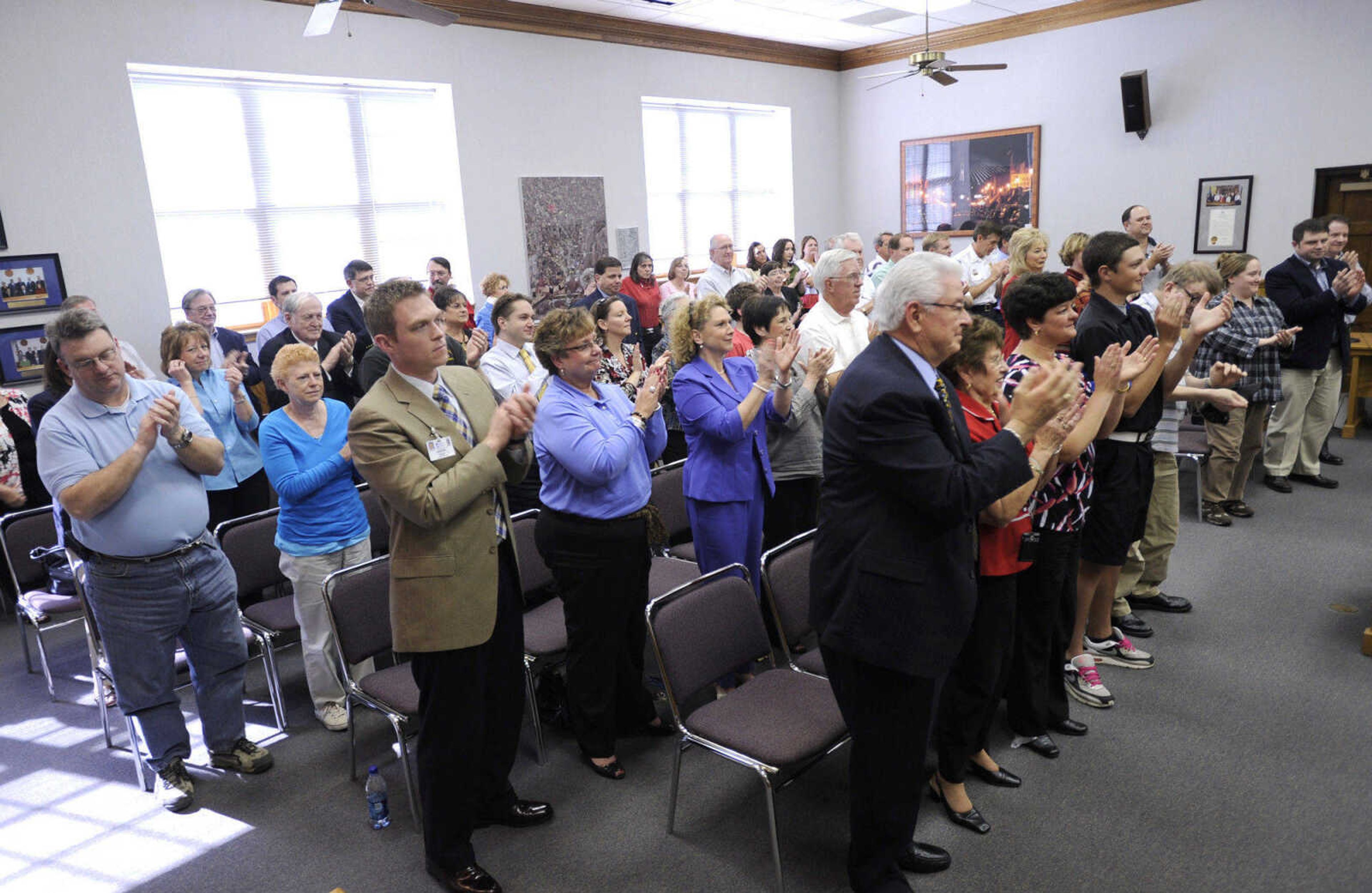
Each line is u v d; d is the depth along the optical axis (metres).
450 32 6.71
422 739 2.08
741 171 9.66
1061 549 2.47
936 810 2.42
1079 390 1.81
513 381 3.79
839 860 2.25
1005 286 4.92
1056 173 8.64
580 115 7.67
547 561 2.52
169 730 2.65
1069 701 2.97
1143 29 7.89
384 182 6.78
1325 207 7.25
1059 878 2.15
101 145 5.16
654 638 2.25
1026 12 8.41
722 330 2.78
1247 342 4.38
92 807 2.66
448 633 1.97
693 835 2.38
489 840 2.39
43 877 2.35
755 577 3.02
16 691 3.45
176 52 5.39
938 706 2.31
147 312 5.42
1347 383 6.66
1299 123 7.25
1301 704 2.86
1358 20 6.86
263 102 6.09
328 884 2.26
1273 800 2.40
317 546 2.90
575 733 2.72
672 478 3.49
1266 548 4.19
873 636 1.81
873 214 10.18
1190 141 7.82
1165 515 3.46
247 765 2.77
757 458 2.89
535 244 7.44
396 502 1.88
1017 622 2.56
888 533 1.79
